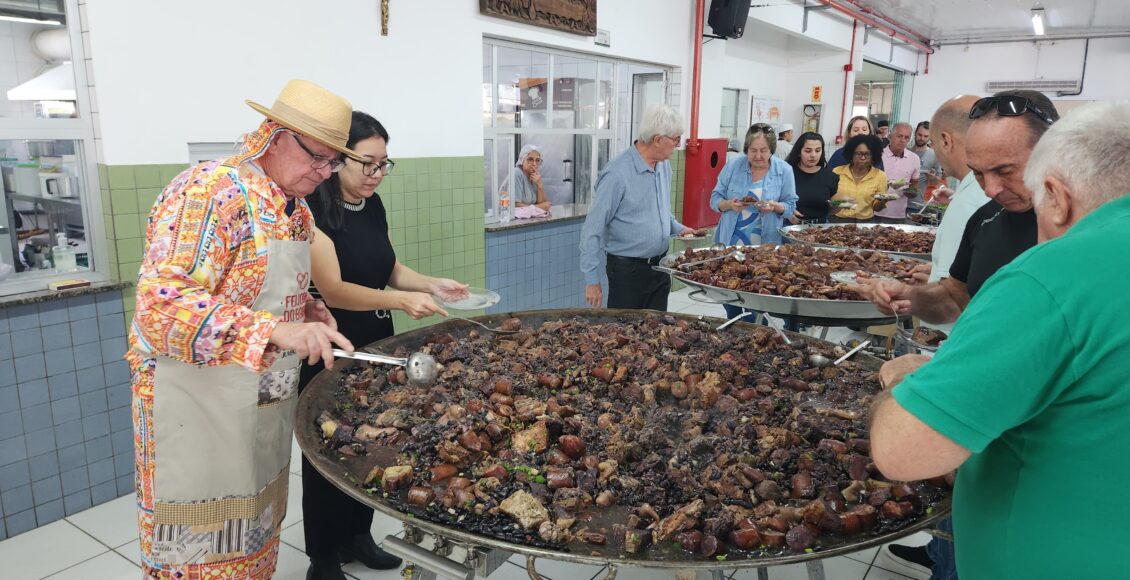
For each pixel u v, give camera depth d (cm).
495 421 164
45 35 256
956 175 238
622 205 347
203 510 144
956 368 92
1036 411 93
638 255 354
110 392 280
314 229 189
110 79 267
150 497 146
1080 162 96
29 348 255
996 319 91
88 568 243
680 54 621
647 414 178
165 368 138
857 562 251
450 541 133
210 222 133
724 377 192
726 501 136
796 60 1017
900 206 548
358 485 139
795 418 171
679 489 140
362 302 202
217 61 299
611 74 579
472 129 435
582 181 592
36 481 264
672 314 257
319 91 144
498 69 475
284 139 145
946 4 927
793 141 981
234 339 130
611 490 140
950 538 134
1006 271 95
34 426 260
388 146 383
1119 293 86
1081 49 1231
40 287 264
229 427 142
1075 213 100
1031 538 99
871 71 1330
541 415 169
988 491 107
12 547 254
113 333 277
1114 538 92
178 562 146
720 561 113
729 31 616
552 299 536
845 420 171
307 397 172
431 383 179
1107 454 91
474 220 447
